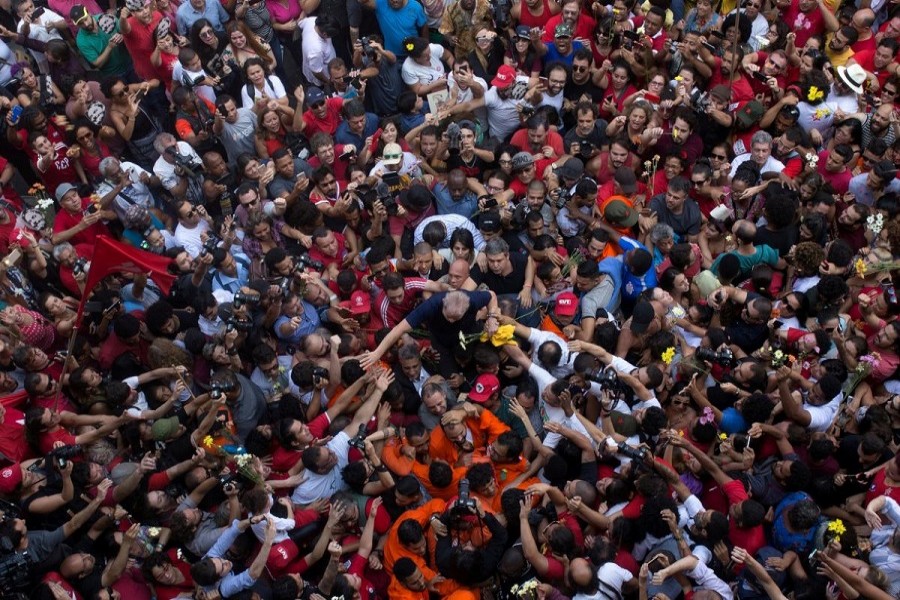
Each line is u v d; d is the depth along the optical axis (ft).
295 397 25.34
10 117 31.12
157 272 26.20
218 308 27.63
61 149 31.14
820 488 23.53
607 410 24.30
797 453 24.43
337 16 36.47
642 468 23.02
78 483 23.44
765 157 30.86
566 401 24.32
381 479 23.72
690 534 22.82
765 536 23.00
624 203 28.81
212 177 30.94
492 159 31.48
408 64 33.99
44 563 22.17
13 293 27.37
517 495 23.15
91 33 33.17
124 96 31.65
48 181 31.40
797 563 22.43
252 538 22.85
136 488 23.52
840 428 24.97
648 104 31.12
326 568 22.20
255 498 22.33
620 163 30.42
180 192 30.81
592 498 22.97
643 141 30.91
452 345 26.61
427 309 26.04
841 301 27.48
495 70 35.42
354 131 32.07
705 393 25.63
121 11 32.42
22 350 25.36
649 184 30.73
